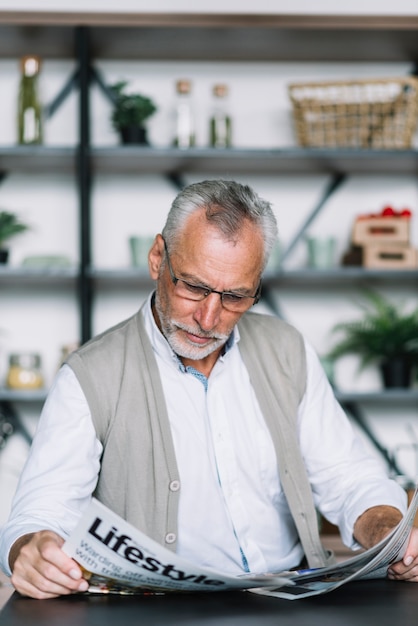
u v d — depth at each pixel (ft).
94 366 5.06
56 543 4.05
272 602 3.98
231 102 11.82
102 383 5.02
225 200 4.66
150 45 11.34
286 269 10.95
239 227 4.61
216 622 3.56
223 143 11.17
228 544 5.12
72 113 11.73
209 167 11.48
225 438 5.19
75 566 3.92
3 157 10.94
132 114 11.01
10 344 11.62
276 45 11.35
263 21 10.86
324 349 11.79
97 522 3.72
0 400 11.19
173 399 5.17
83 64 10.86
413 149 10.96
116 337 5.26
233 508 5.15
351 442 5.49
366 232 11.16
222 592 4.23
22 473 4.77
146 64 11.78
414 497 4.17
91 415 4.94
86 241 10.82
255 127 11.82
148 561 3.82
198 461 5.12
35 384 10.82
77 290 11.72
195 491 5.09
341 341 11.77
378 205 11.87
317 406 5.52
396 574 4.52
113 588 4.16
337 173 11.84
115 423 5.00
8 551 4.26
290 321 11.82
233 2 11.19
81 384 4.98
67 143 11.72
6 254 11.03
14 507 4.59
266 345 5.51
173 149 10.80
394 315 11.42
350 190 11.88
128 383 5.07
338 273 10.92
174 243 4.72
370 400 11.74
